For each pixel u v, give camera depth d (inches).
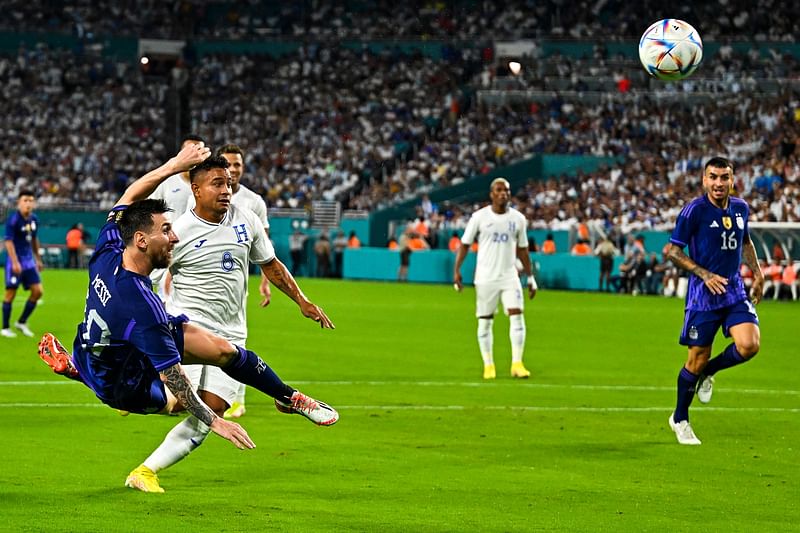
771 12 3161.9
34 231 1183.6
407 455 573.9
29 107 3262.8
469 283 2354.8
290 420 686.5
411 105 3233.3
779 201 2224.4
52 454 553.9
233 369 452.4
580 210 2501.2
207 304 503.8
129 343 429.1
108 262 426.6
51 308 1540.4
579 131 2913.4
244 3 3575.3
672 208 2399.1
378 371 957.2
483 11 3427.7
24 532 392.8
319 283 2337.6
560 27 3314.5
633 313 1628.9
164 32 3469.5
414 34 3447.3
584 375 950.4
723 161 613.6
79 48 3444.9
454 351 1123.3
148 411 447.8
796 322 1507.1
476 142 2992.1
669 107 2898.6
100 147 3164.4
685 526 424.5
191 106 3321.9
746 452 596.7
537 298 1957.4
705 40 3112.7
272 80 3368.6
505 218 926.4
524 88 3100.4
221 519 420.8
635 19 3257.9
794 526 426.9
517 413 728.3
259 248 512.1
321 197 2925.7
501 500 467.8
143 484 471.5
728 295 617.9
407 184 2874.0
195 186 500.1
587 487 499.2
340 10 3558.1
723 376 962.7
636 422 698.8
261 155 3139.8
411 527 414.3
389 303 1761.8
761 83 2886.3
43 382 834.2
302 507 446.6
